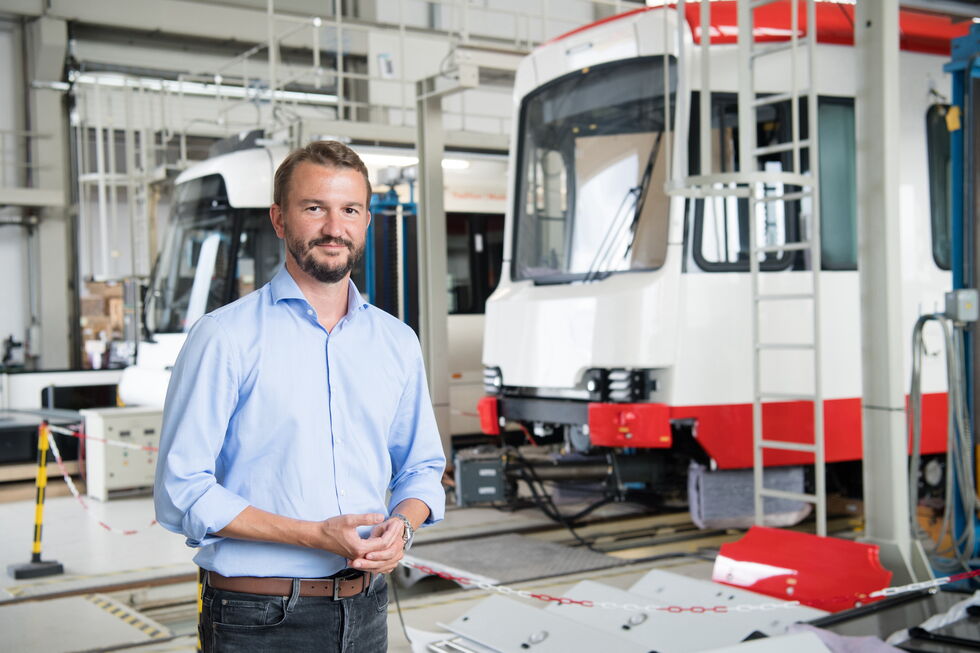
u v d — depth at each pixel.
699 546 7.44
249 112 20.05
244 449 2.45
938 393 8.10
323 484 2.48
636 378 7.21
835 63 7.80
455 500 9.13
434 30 18.91
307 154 2.47
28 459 10.83
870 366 6.02
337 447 2.51
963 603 5.11
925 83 8.23
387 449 2.63
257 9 19.09
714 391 7.16
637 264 7.38
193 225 11.34
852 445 7.60
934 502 8.16
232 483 2.46
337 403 2.52
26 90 18.58
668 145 6.53
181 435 2.36
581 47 7.93
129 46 18.97
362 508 2.54
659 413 7.02
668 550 7.37
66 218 19.27
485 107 18.81
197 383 2.39
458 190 12.34
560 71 8.09
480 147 12.44
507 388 8.27
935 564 6.14
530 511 8.93
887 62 5.90
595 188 7.75
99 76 16.97
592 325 7.34
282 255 11.12
